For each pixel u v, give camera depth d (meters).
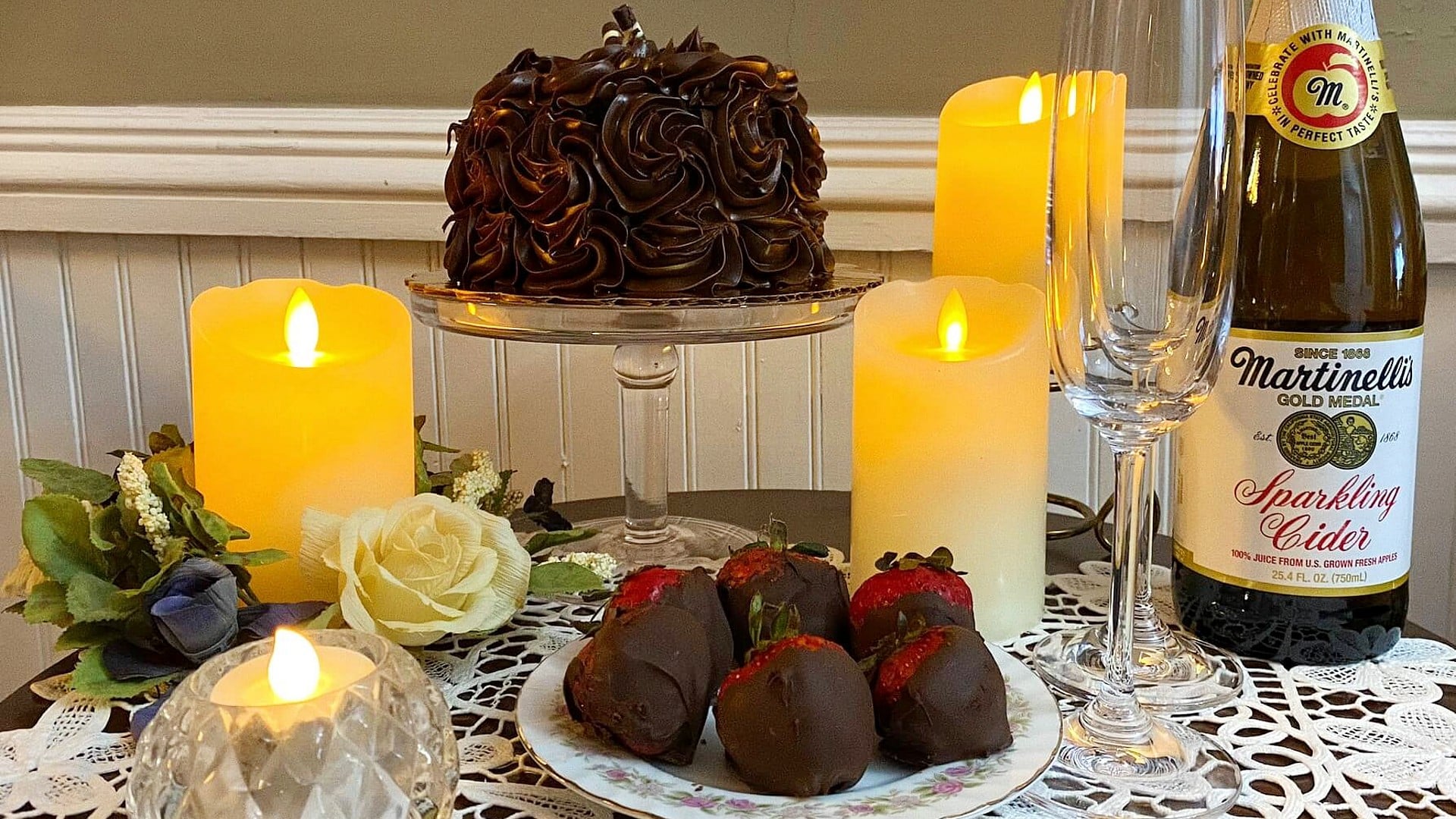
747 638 0.41
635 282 0.51
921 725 0.36
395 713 0.33
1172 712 0.43
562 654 0.42
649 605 0.38
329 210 0.80
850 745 0.34
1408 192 0.49
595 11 0.77
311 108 0.80
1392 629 0.46
